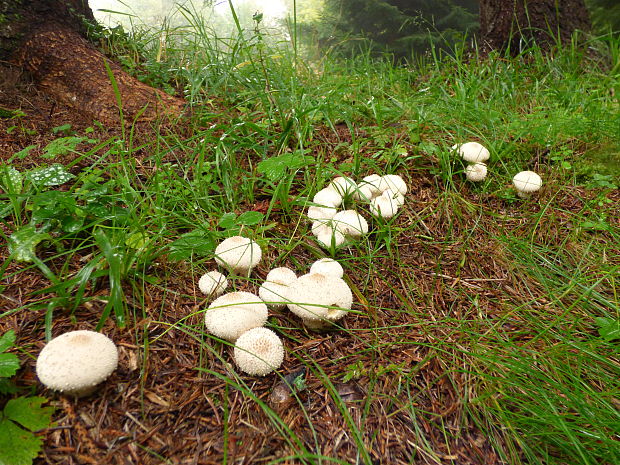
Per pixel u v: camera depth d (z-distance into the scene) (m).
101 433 0.24
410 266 0.40
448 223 0.45
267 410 0.24
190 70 0.63
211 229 0.39
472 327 0.33
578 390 0.28
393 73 0.77
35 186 0.36
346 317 0.34
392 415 0.27
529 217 0.46
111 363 0.25
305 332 0.32
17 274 0.32
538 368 0.30
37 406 0.23
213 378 0.28
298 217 0.43
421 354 0.31
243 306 0.29
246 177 0.47
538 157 0.53
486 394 0.27
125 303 0.30
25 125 0.50
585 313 0.35
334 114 0.57
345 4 1.86
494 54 0.77
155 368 0.27
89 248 0.35
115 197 0.37
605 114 0.55
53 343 0.24
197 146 0.48
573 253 0.41
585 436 0.25
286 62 0.67
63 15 0.61
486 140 0.52
